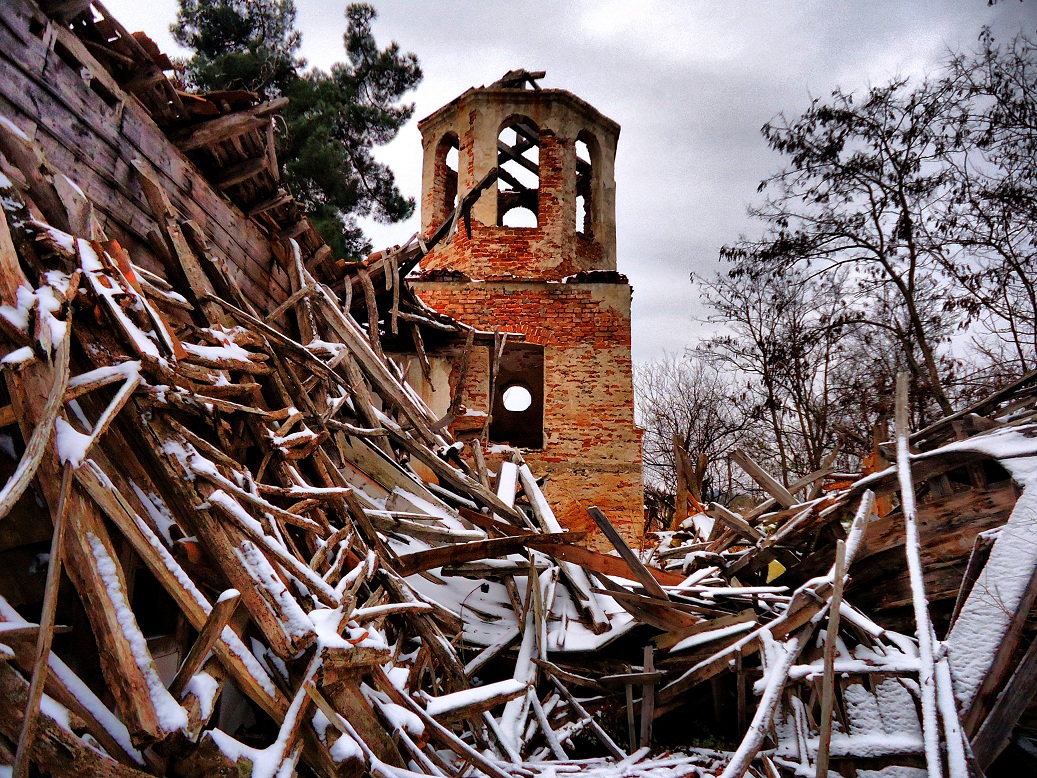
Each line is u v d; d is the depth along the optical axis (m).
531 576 5.54
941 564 4.86
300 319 5.93
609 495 12.40
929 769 3.47
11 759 2.15
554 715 4.92
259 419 3.85
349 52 17.47
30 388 2.54
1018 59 12.21
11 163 3.04
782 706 4.67
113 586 2.49
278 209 5.65
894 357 15.43
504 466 7.70
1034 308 12.28
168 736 2.38
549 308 13.20
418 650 4.30
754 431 21.88
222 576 3.05
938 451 4.95
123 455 2.91
